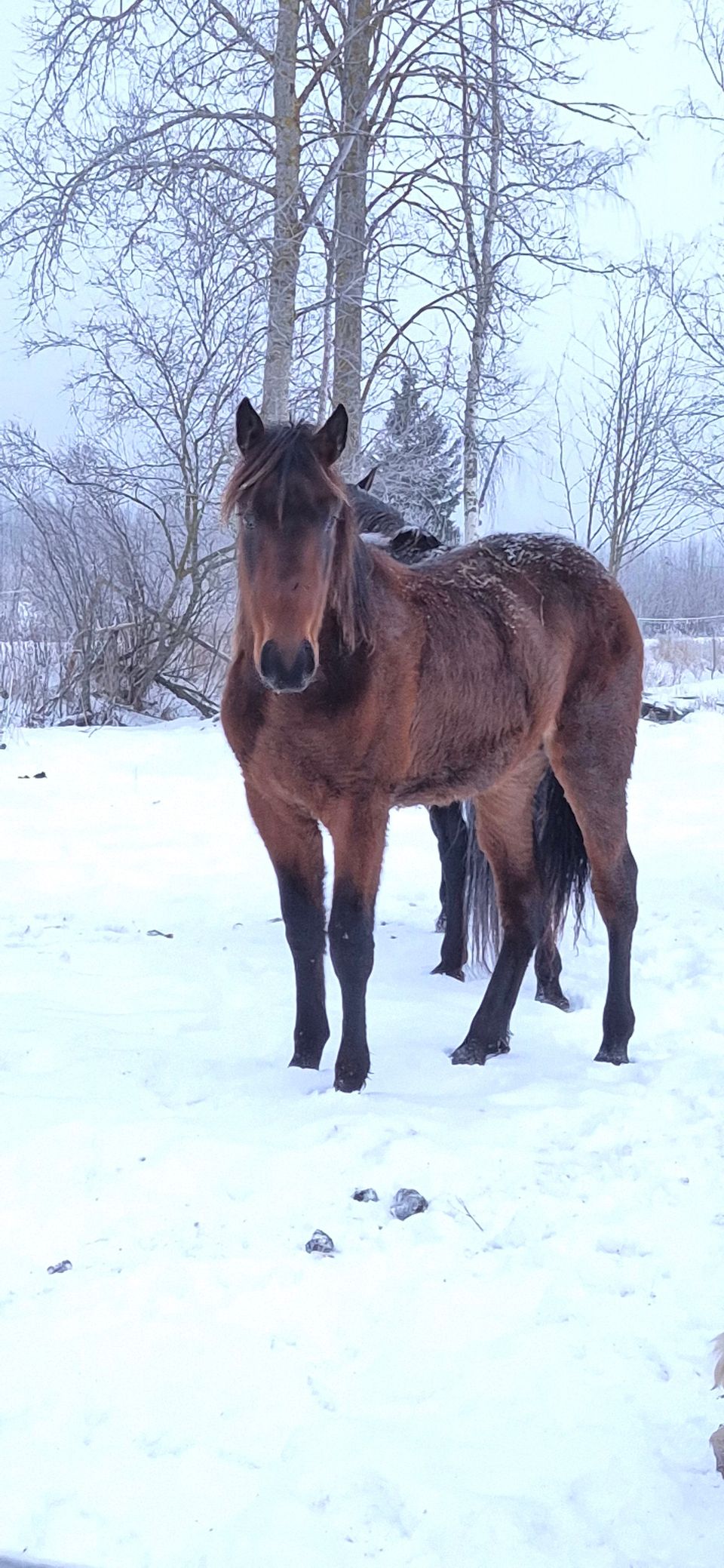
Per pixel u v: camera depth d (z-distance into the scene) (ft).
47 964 18.92
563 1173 11.79
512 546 16.83
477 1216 10.93
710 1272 9.89
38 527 55.62
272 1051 15.67
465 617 15.12
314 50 48.39
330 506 13.17
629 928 16.33
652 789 35.04
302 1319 9.11
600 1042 16.75
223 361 52.19
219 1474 7.35
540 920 16.71
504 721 15.42
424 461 53.62
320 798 14.28
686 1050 15.92
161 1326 8.94
